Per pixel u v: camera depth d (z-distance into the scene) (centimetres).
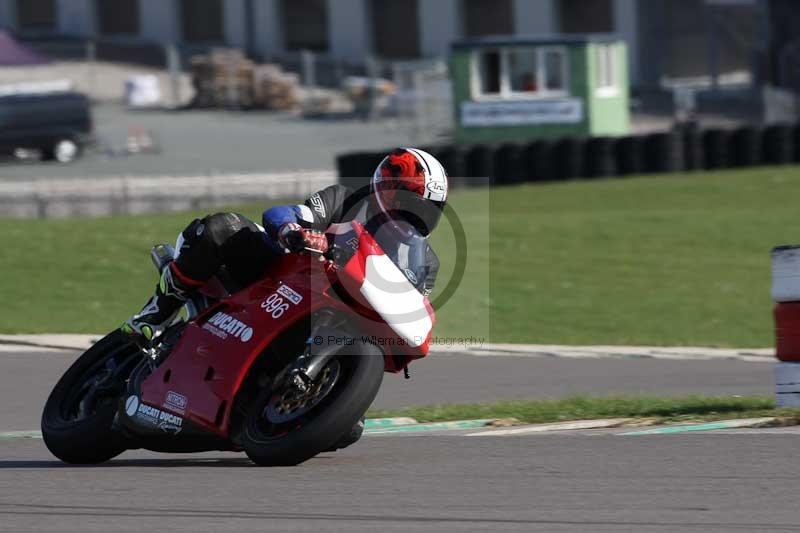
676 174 10988
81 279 6000
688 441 2284
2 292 5634
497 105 12888
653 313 5997
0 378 3662
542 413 2892
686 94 14362
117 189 10750
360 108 16000
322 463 2153
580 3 17625
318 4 19212
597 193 10025
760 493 1839
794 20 16175
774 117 14825
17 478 2088
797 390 2775
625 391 3709
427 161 2055
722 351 4988
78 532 1662
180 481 2005
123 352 2366
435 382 3900
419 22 18512
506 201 9738
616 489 1889
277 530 1650
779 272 2792
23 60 13988
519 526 1667
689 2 17388
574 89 12712
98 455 2264
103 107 16800
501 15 18075
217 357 2112
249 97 16775
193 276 2144
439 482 1959
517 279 6694
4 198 10150
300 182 10962
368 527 1664
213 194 10719
